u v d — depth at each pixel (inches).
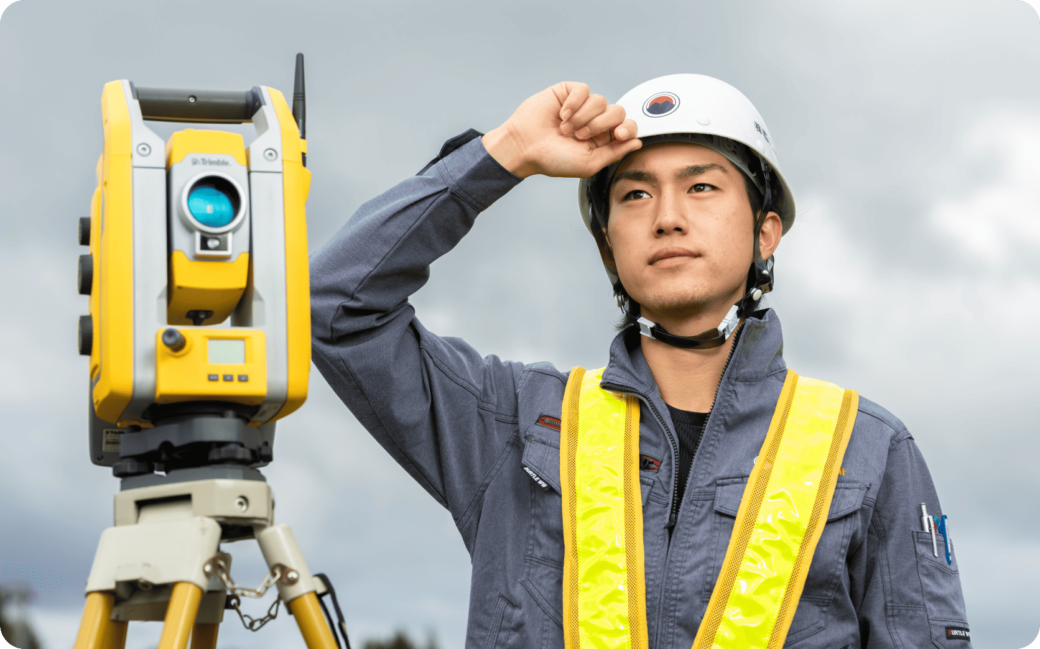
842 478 81.6
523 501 86.7
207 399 64.2
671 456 83.7
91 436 72.5
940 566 83.7
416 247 83.4
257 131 70.1
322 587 64.7
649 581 78.7
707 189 86.4
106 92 68.1
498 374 92.2
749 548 78.0
